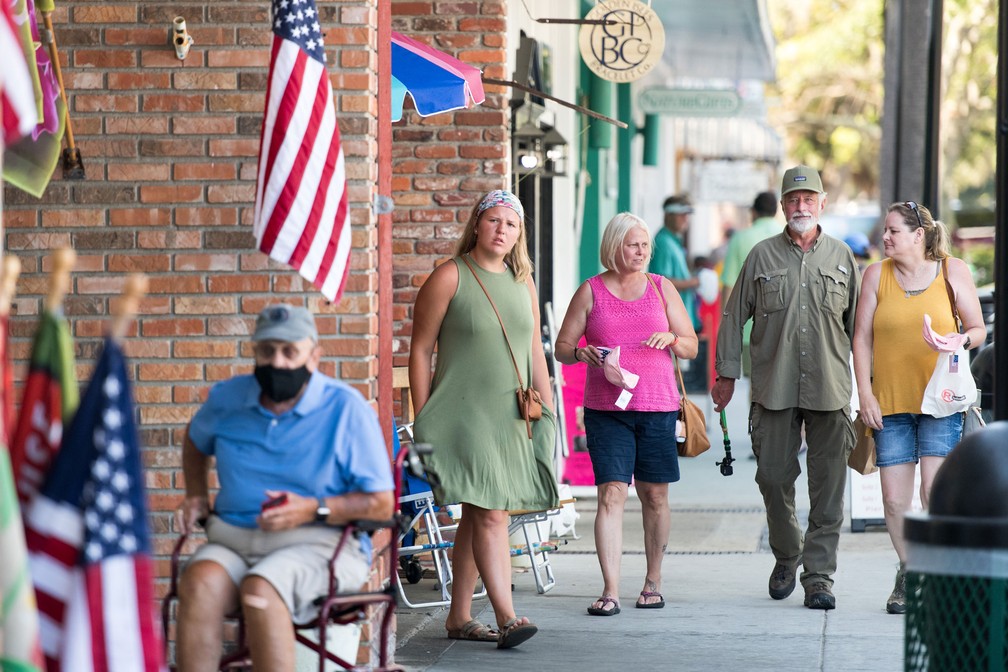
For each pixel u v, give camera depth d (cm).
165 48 2017
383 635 1675
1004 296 1975
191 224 2020
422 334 2184
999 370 1980
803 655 2147
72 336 2030
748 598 2589
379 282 2091
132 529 1148
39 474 1199
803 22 14150
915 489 3195
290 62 1819
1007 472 1388
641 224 2464
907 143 5394
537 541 2716
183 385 2023
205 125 2016
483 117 3080
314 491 1633
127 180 2025
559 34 4616
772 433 2500
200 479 1698
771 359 2484
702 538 3269
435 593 2675
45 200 2030
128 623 1140
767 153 10181
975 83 10862
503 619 2189
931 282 2377
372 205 2034
